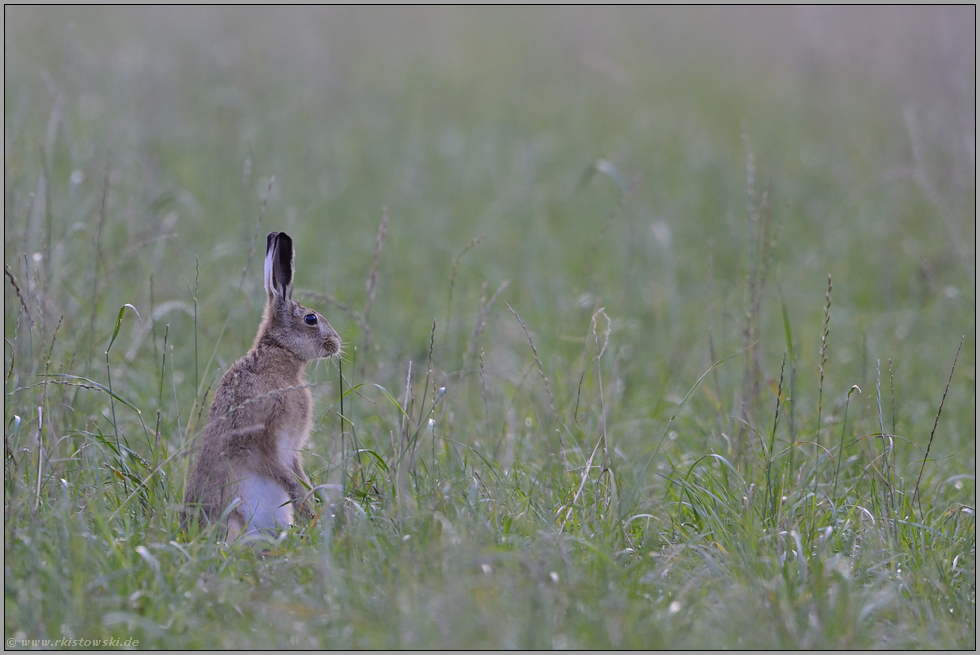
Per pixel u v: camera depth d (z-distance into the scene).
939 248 19.75
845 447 11.32
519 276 18.48
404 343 15.38
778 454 11.25
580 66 32.75
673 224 21.17
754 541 8.98
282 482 10.11
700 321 16.95
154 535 8.99
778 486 10.24
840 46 32.97
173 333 14.44
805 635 7.60
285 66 29.25
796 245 20.36
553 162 24.80
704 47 35.31
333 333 11.19
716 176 23.69
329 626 7.71
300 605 7.87
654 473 11.56
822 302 17.97
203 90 26.56
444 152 24.64
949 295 16.92
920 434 12.93
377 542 8.77
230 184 20.86
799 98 29.78
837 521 9.81
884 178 21.98
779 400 10.88
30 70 25.05
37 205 13.37
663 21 38.31
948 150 23.53
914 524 9.59
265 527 9.98
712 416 13.03
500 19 39.00
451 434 11.78
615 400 13.07
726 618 7.82
